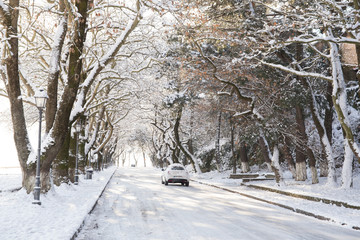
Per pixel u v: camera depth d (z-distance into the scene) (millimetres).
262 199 17641
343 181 20844
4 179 27062
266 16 20688
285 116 26031
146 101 40625
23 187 13922
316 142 32188
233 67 21203
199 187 26891
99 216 11688
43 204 12883
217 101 30641
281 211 13883
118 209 13453
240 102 27656
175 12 14891
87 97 29141
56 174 19188
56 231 8148
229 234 8828
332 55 18328
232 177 38156
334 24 14859
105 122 46188
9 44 13227
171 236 8461
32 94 16453
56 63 14852
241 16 21047
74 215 10695
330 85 26188
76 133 24328
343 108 18734
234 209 13977
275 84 22562
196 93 33312
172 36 24578
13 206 11977
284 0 19469
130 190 22453
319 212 12781
